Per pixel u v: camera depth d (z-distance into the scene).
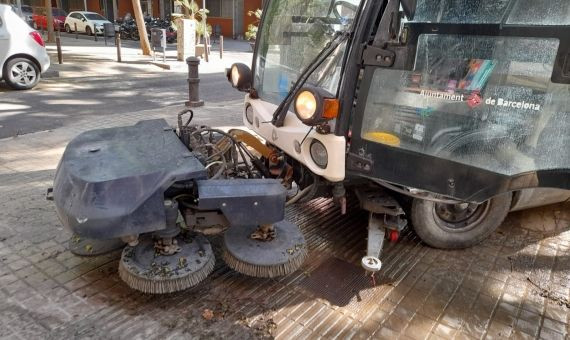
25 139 5.84
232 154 3.52
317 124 2.63
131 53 16.22
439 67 2.59
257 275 2.77
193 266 2.65
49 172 4.67
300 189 3.48
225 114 7.66
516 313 2.84
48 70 11.02
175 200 2.61
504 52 2.44
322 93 2.63
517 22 2.36
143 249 2.77
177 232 2.71
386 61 2.58
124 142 2.90
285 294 2.88
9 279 2.86
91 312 2.61
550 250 3.61
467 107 2.61
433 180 2.76
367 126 2.76
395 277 3.14
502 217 3.46
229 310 2.69
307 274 3.11
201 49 15.22
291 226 3.13
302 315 2.69
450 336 2.60
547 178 2.62
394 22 2.51
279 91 3.65
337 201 3.38
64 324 2.50
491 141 2.61
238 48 21.33
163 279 2.55
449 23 2.48
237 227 3.03
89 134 3.04
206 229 2.71
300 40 3.40
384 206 3.18
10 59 8.83
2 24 8.64
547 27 2.28
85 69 12.18
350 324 2.65
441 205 3.34
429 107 2.67
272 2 3.82
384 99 2.70
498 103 2.54
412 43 2.54
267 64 3.82
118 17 30.72
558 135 2.52
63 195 2.46
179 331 2.50
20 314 2.56
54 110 7.62
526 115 2.51
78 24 23.97
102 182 2.34
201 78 11.94
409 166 2.78
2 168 4.74
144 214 2.39
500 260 3.44
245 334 2.50
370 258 3.01
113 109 7.88
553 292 3.06
